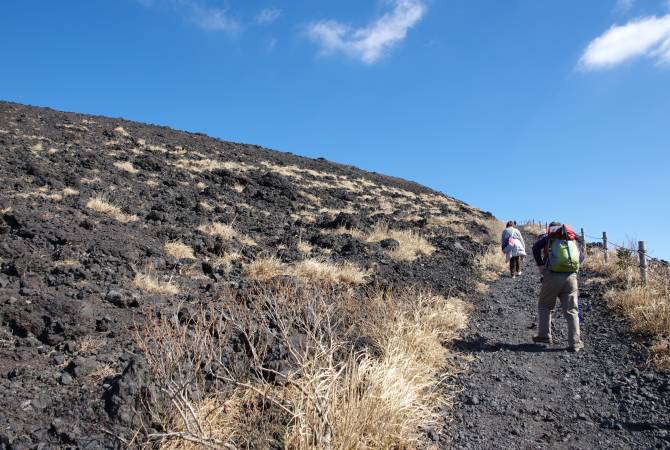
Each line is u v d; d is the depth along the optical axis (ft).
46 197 37.68
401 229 57.36
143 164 64.59
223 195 57.77
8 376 13.96
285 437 11.72
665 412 14.57
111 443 11.38
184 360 14.10
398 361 16.28
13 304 17.52
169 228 35.04
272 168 93.20
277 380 14.47
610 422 14.38
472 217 88.33
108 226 32.63
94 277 23.04
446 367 19.16
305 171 100.01
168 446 11.08
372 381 13.38
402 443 12.44
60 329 16.88
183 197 48.80
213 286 24.29
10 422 11.75
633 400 15.61
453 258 46.55
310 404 11.83
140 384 13.01
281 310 18.52
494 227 77.61
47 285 21.11
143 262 27.20
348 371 13.91
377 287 26.22
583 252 22.29
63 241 27.27
